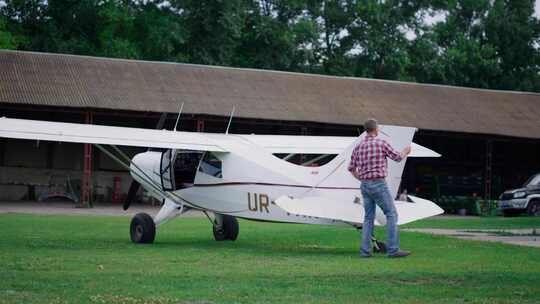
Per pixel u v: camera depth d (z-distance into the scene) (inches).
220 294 327.6
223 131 1604.3
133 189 693.3
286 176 535.8
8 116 1488.7
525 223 954.1
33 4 2193.7
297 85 1547.7
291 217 530.3
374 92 1589.6
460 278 382.6
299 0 2447.1
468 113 1569.9
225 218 625.6
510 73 2714.1
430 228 829.8
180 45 2281.0
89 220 895.7
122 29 2234.3
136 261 443.2
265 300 315.9
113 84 1398.9
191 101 1376.7
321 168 525.7
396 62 2402.8
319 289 344.2
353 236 660.1
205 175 594.6
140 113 1333.7
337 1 2524.6
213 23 2236.7
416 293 336.8
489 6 2773.1
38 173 1486.2
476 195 1576.0
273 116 1369.3
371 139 481.1
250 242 610.5
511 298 327.6
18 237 610.5
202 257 473.4
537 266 434.9
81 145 1517.0
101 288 336.2
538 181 1391.5
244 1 2309.3
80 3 2183.8
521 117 1600.6
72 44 2110.0
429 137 1744.6
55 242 570.3
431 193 1697.8
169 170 622.8
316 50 2485.2
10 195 1471.5
